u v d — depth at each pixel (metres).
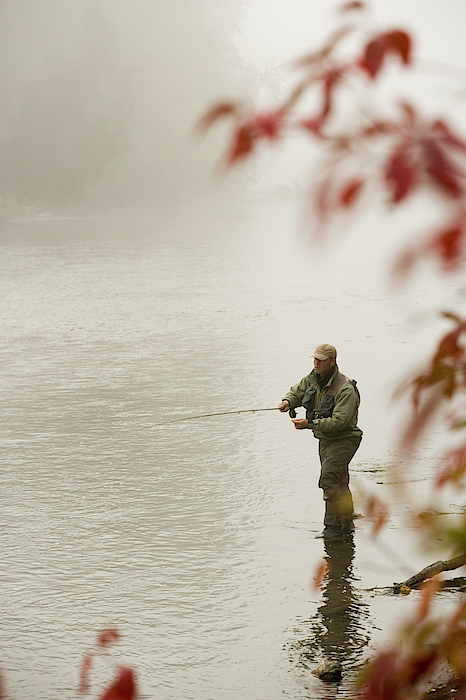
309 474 21.58
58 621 13.78
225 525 18.08
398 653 3.33
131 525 18.16
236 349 38.81
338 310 50.97
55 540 17.38
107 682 11.67
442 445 20.55
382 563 15.62
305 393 18.50
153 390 30.92
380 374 32.47
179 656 12.49
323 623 13.44
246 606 14.20
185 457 23.11
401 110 1.77
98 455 23.27
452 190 1.68
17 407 28.88
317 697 11.12
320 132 1.78
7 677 11.81
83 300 58.09
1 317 51.38
